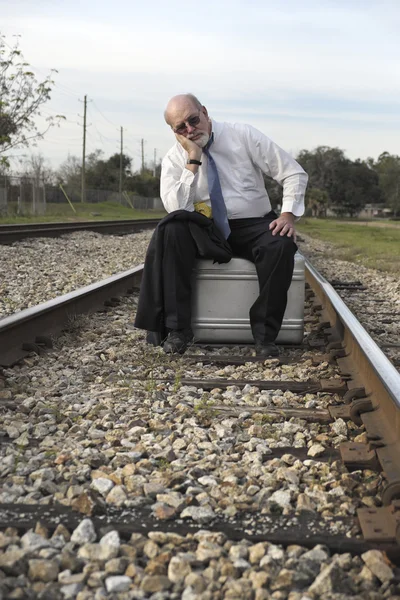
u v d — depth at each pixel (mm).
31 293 8461
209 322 5418
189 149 5086
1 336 4738
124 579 2094
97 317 6664
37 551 2246
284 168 5234
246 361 4992
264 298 5148
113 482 2811
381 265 14180
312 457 3172
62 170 98750
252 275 5355
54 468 2967
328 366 4793
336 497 2705
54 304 5715
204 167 5277
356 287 10469
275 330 5227
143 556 2273
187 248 5152
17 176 35375
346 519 2520
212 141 5238
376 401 3615
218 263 5344
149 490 2705
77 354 5109
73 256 13734
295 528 2453
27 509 2551
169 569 2145
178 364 4812
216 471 2969
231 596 2027
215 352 5375
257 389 4230
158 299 5172
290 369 4742
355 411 3580
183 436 3416
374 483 2816
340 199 120250
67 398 3992
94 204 65938
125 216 52125
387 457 2922
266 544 2307
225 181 5289
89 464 2990
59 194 65500
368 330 6703
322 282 8211
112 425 3537
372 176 124500
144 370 4656
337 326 5879
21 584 2082
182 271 5184
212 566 2170
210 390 4320
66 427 3516
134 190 99938
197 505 2643
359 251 18844
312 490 2775
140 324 5211
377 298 9492
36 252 13734
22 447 3186
